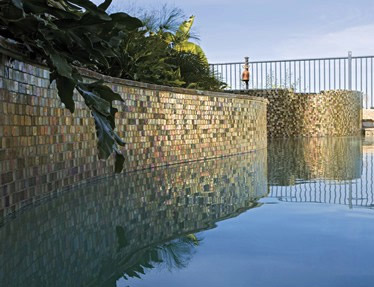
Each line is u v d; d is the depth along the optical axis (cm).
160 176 362
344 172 381
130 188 294
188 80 680
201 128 527
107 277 117
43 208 224
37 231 174
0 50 207
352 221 184
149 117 427
